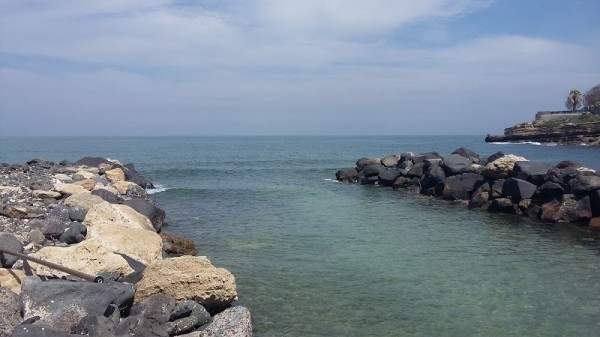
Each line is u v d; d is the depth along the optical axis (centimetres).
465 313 1416
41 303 1083
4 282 1197
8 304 1061
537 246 2248
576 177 2884
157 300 1210
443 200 3716
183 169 6525
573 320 1375
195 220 2850
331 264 1903
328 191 4300
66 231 1705
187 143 19388
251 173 6159
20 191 2453
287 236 2414
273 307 1438
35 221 1811
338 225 2725
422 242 2308
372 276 1755
